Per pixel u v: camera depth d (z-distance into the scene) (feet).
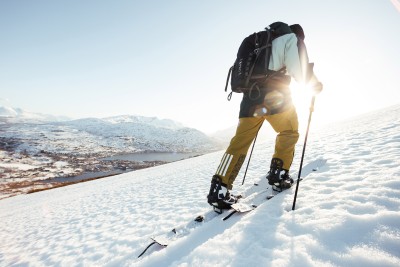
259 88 7.36
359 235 4.41
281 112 7.64
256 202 8.04
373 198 5.73
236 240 5.52
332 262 3.94
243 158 8.07
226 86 8.66
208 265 4.94
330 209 5.77
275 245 4.91
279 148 8.27
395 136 14.08
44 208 39.60
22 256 13.02
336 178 8.39
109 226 14.29
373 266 3.65
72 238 13.89
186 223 8.15
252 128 7.98
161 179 38.58
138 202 20.17
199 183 22.18
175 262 5.60
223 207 8.05
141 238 10.00
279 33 7.16
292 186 8.60
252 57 7.33
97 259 9.19
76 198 43.96
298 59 6.75
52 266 10.05
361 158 10.75
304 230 5.10
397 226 4.32
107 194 35.63
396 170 7.43
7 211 56.08
